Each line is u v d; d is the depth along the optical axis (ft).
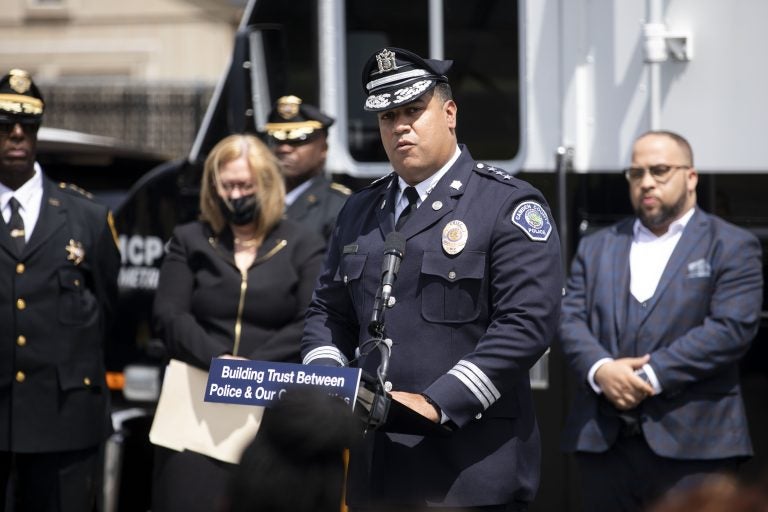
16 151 43.65
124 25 173.27
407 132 32.83
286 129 48.32
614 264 42.68
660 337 41.01
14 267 43.62
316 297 35.37
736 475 40.75
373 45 49.62
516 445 32.63
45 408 43.42
